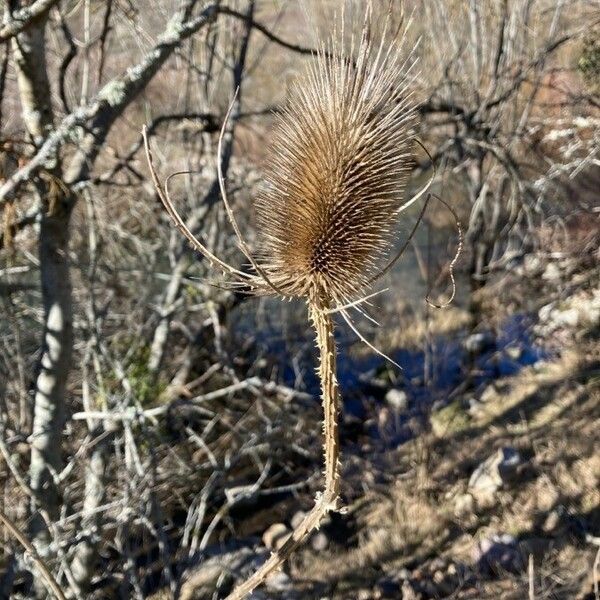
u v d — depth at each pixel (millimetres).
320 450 7586
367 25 1634
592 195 9641
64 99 4523
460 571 5891
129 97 4199
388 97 1652
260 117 8695
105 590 5582
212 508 7043
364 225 1637
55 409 4422
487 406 8148
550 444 7215
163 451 6477
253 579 1749
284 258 1669
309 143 1646
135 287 8070
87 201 5305
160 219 7457
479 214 9648
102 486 4820
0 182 3820
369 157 1625
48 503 4348
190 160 7914
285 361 8930
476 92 8562
